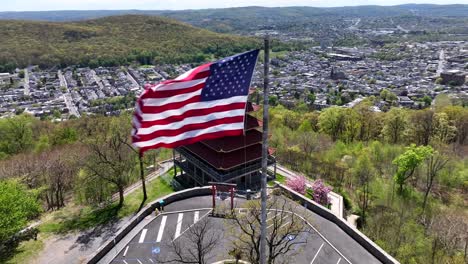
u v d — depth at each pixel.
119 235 58.16
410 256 61.53
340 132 132.25
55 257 61.22
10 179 74.88
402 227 70.75
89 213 76.56
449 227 69.50
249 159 77.69
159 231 60.34
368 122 134.25
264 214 28.86
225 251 54.25
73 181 89.62
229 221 62.19
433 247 63.97
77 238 66.81
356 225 73.06
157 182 90.19
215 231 59.62
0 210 55.94
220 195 71.38
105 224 71.38
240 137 77.00
